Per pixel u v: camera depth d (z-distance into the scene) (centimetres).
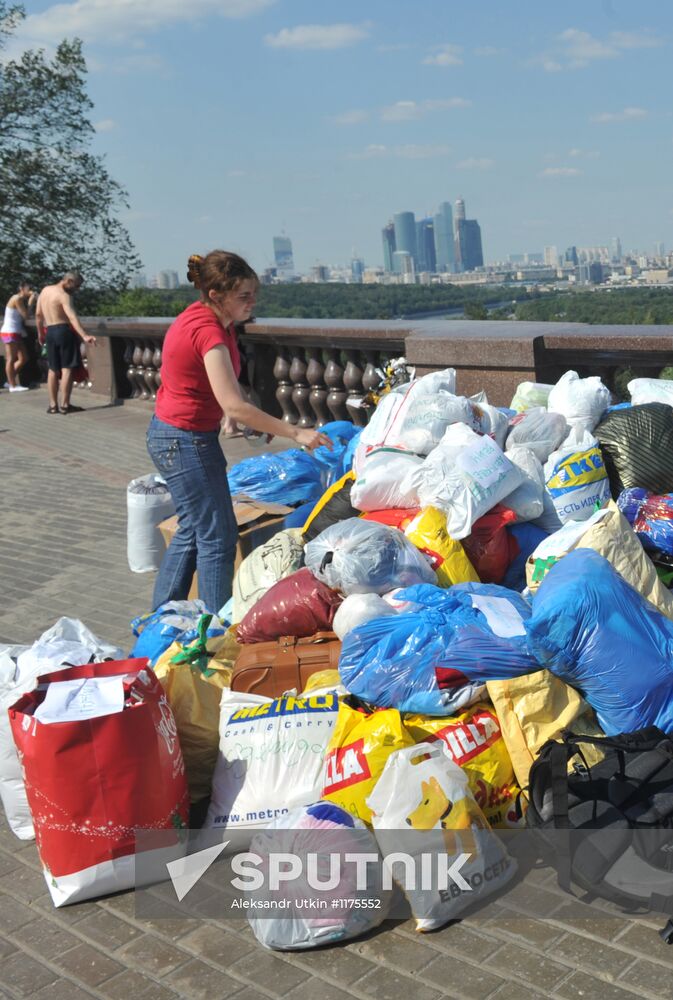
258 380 1091
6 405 1498
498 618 351
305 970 286
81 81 3005
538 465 459
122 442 1145
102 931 311
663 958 276
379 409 495
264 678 376
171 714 339
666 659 331
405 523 427
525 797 329
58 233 3114
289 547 468
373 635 348
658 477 462
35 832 331
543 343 711
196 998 279
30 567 699
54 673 341
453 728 334
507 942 288
